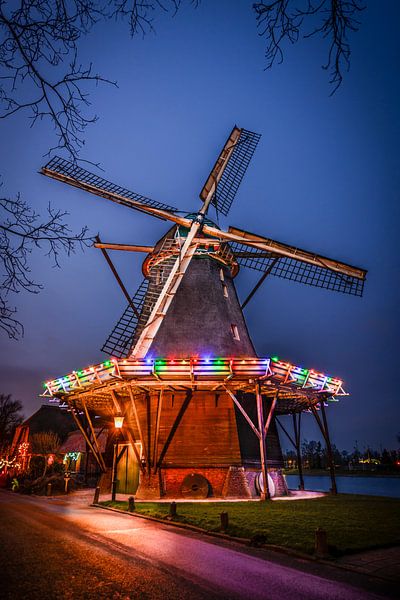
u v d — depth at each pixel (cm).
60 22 392
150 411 1961
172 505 1225
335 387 1944
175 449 1855
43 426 4988
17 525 1152
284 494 1959
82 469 3884
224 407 1925
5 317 441
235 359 1700
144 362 1708
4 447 5522
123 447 2134
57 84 415
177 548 838
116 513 1442
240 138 2786
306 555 762
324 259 2308
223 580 623
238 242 2295
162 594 560
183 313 2097
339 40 379
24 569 678
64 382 1959
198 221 2348
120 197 2309
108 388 1888
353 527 984
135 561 730
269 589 584
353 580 630
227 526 998
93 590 576
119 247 2395
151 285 2277
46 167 2223
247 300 2400
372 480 8031
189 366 1712
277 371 1739
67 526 1129
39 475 3481
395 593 573
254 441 1939
